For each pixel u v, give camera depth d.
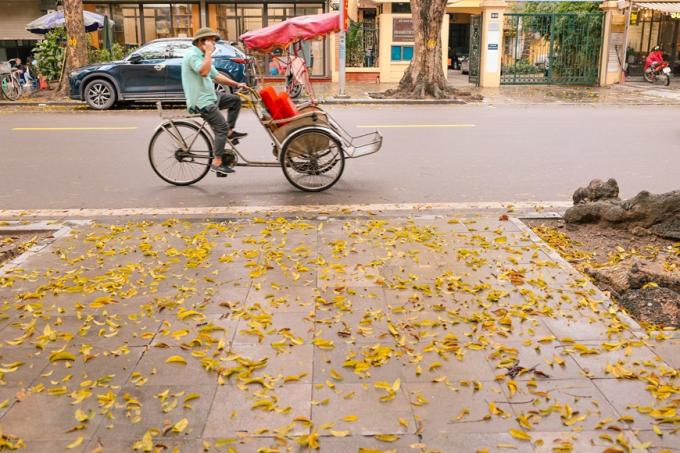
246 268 5.05
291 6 25.33
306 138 7.60
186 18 25.42
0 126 13.20
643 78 26.67
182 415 3.12
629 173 8.86
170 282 4.78
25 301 4.46
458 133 12.23
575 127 13.06
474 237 5.81
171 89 16.73
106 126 13.18
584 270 5.06
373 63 25.73
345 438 2.94
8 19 26.08
